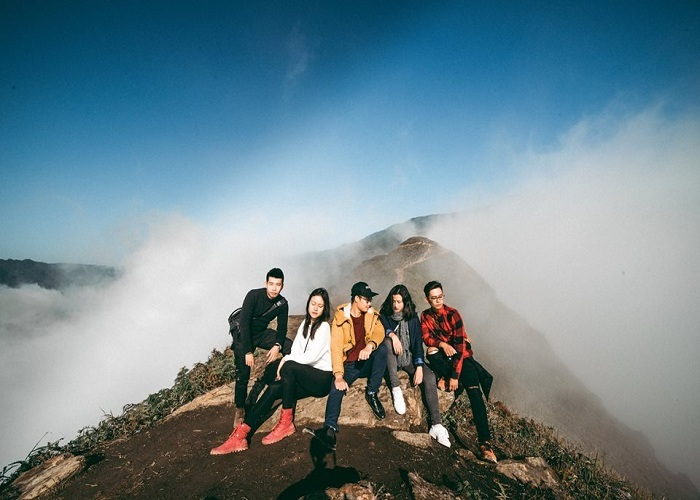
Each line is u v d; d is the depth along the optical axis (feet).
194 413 17.95
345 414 15.30
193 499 11.00
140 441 15.94
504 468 14.21
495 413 22.49
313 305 13.61
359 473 11.89
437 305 16.22
